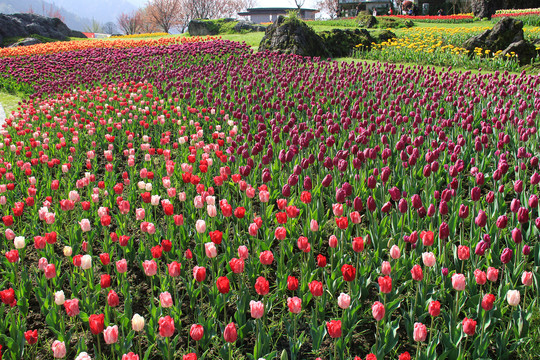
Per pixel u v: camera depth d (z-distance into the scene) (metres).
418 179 6.44
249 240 5.09
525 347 3.51
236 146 6.94
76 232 5.10
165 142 8.09
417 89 12.21
